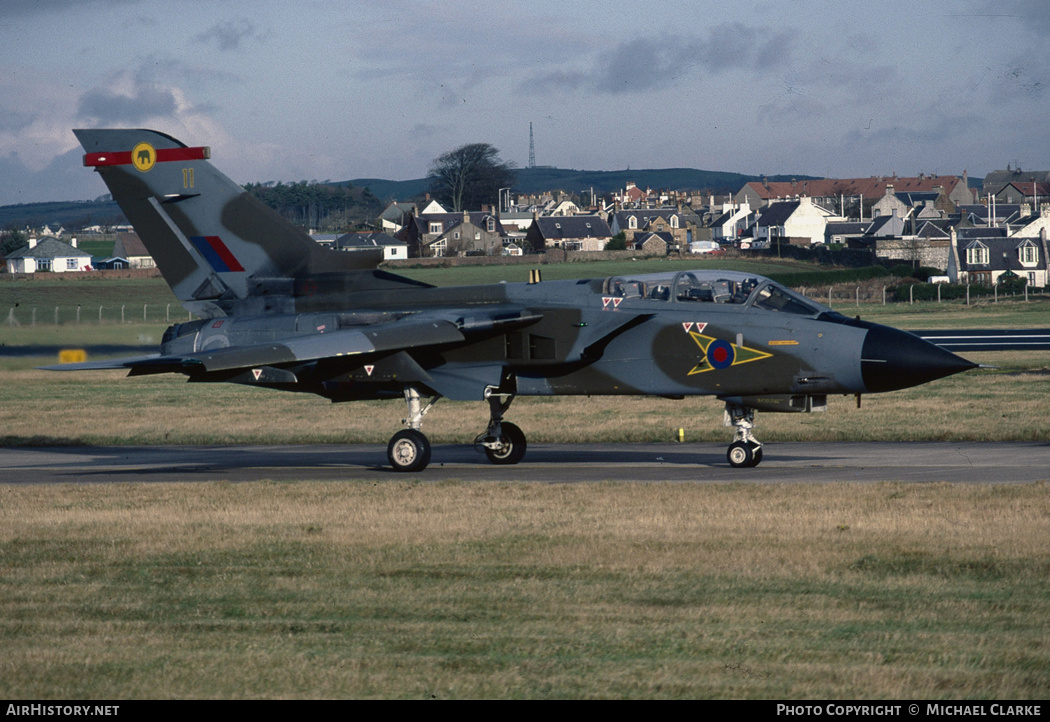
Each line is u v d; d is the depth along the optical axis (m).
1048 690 25.89
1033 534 41.78
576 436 86.94
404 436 70.44
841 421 90.81
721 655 28.59
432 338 68.19
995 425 84.62
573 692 26.12
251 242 80.31
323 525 47.06
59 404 117.19
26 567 40.03
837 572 36.84
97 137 82.62
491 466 72.06
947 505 48.47
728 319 67.62
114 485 62.44
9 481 67.88
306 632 31.30
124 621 32.66
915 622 31.16
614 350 70.25
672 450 78.31
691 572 37.19
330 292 78.75
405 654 29.12
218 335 79.69
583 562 38.97
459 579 37.06
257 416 105.69
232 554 41.69
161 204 81.81
